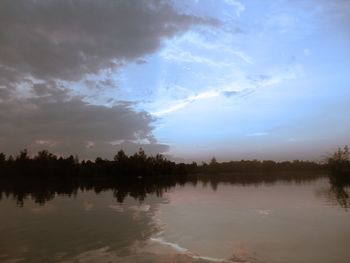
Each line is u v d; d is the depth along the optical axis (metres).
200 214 38.00
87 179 148.62
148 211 41.03
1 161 140.62
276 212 38.34
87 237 26.36
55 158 150.88
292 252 21.64
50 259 20.59
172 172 187.25
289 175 181.12
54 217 36.66
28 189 82.19
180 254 21.38
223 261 19.95
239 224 31.36
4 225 31.94
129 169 161.62
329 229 28.39
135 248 22.86
